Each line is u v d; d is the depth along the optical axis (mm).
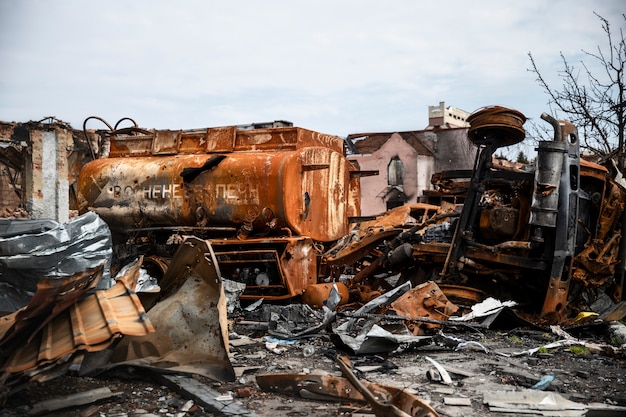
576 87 14797
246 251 10219
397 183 40125
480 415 5176
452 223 11000
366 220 12328
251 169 10523
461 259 10000
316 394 5547
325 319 8609
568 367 7074
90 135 29203
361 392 4719
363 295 11078
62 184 28000
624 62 14266
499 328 9477
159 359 6012
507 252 9797
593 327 9133
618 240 10422
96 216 5848
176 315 6289
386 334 7293
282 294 10219
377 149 41625
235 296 9625
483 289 10391
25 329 5309
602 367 7133
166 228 11273
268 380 5777
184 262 6645
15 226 5449
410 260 11195
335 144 12094
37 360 4852
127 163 12031
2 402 4746
